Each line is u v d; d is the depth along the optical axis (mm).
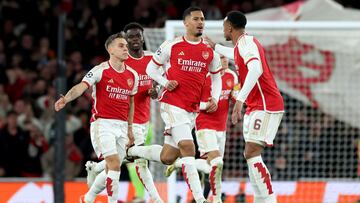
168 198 33000
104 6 48375
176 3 49406
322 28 34438
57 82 33844
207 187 30312
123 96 25766
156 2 49094
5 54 47062
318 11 38188
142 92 28219
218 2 49188
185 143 25547
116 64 25625
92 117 25984
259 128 24891
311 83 37531
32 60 46719
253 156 25125
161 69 26219
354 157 38688
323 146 38438
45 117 42344
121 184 34750
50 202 35219
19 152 40938
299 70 37406
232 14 25297
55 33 48125
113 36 25719
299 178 38531
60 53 33969
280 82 37469
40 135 41594
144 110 28500
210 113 28625
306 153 38438
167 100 25766
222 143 29406
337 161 38688
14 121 41125
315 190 35562
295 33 36719
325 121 38375
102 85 25547
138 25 28250
